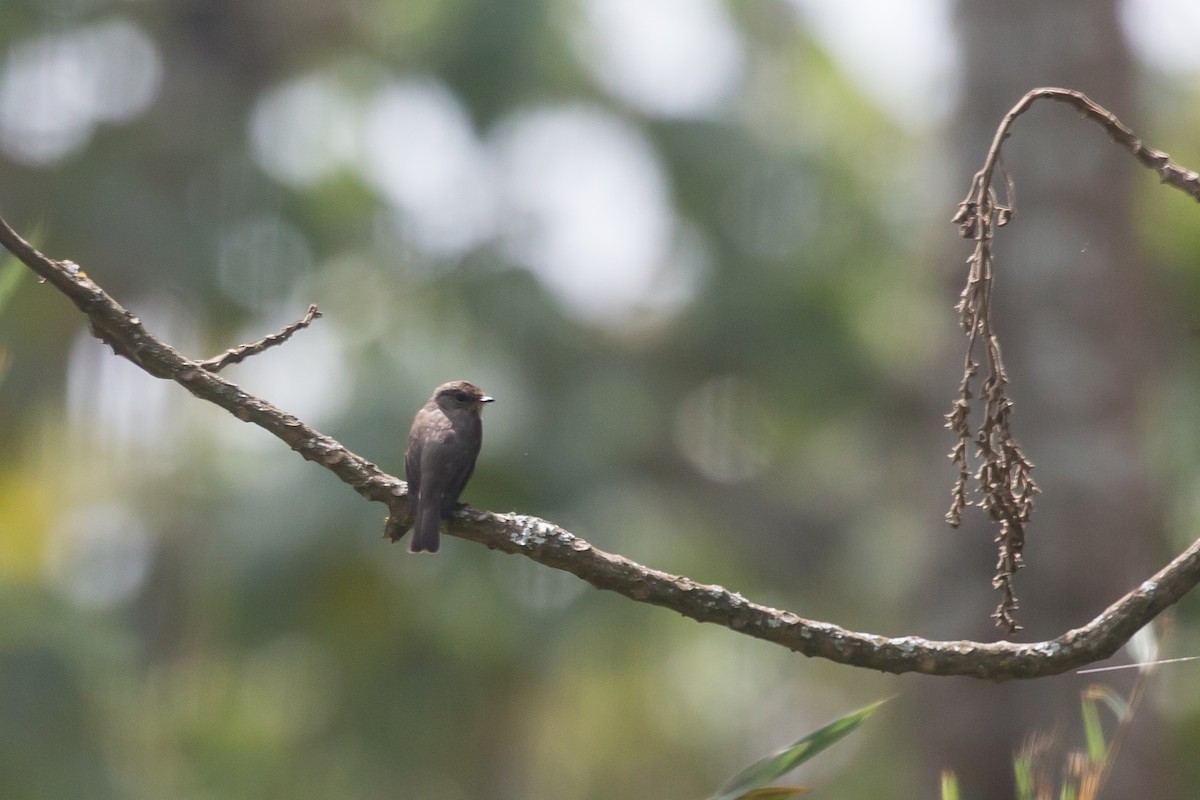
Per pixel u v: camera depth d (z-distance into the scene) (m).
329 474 15.06
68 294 4.12
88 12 17.97
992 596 10.25
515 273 16.67
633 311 18.58
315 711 16.56
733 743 20.94
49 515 15.19
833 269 18.34
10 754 11.80
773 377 18.42
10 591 12.61
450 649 15.95
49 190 17.03
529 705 17.38
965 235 4.01
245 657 16.12
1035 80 10.93
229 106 18.48
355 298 17.47
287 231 17.62
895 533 18.58
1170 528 13.52
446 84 16.58
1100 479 10.20
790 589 19.67
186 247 17.06
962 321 4.00
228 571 15.27
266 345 4.41
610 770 19.91
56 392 16.08
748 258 17.91
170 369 4.29
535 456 15.94
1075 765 4.60
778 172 17.78
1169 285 13.55
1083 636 4.16
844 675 20.45
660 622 17.59
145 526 16.70
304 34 19.06
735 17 18.36
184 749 16.34
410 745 16.19
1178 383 13.71
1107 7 11.02
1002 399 3.97
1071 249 10.56
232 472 16.42
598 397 17.00
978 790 9.88
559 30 16.53
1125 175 10.89
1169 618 4.77
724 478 19.25
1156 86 14.18
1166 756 9.91
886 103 19.61
